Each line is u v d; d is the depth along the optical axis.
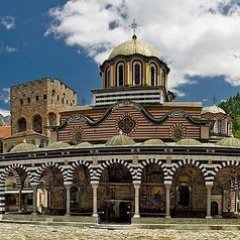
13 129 125.88
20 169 78.19
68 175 69.56
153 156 66.31
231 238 54.47
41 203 98.31
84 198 75.44
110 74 86.00
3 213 76.06
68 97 130.75
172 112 75.81
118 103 77.38
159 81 86.69
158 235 56.38
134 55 84.56
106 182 72.94
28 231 60.16
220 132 104.69
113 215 72.38
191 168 72.12
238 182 76.31
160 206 71.62
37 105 122.06
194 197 72.25
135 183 66.06
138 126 76.38
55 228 63.53
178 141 71.06
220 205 72.44
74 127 80.12
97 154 68.06
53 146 74.31
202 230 61.47
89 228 63.62
